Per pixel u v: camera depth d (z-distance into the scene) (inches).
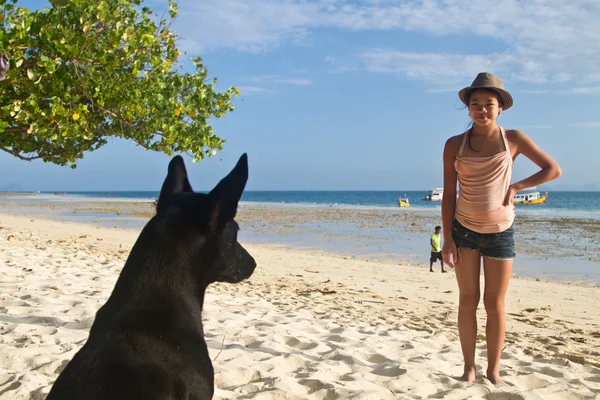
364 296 462.9
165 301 93.8
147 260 96.0
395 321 353.1
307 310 367.6
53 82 302.0
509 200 183.6
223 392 171.3
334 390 174.1
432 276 603.2
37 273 382.0
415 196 5964.6
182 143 355.9
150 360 87.2
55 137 309.0
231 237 104.2
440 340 297.1
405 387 185.6
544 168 184.4
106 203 2795.3
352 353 234.7
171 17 343.6
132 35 309.6
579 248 891.4
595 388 201.0
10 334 221.1
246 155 103.0
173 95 353.1
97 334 91.0
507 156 183.0
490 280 189.0
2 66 256.2
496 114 184.7
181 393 88.1
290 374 196.2
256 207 2655.0
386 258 775.7
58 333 225.6
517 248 896.3
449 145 190.9
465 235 188.4
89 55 307.6
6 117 331.3
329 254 808.9
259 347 232.5
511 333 333.4
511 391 181.3
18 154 390.0
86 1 300.5
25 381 168.4
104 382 83.2
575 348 294.7
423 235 1111.0
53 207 2256.4
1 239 618.8
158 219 100.3
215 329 258.5
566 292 517.0
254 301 378.0
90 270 426.6
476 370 220.4
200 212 99.8
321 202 3777.1
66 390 84.1
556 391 187.9
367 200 4340.6
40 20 293.7
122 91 326.6
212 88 364.5
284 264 660.7
